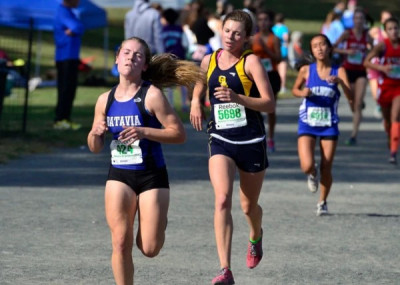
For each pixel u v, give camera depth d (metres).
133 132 15.87
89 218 25.59
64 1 45.22
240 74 19.41
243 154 19.44
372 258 21.48
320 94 26.62
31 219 25.22
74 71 45.59
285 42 76.00
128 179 16.23
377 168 37.22
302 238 23.61
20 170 34.16
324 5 145.00
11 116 50.69
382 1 150.00
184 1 86.19
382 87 38.44
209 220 25.67
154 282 18.80
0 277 18.83
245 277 19.45
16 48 82.94
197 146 42.84
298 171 35.78
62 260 20.52
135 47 16.34
